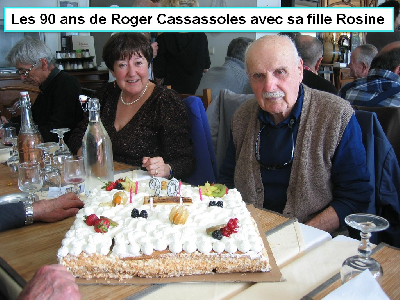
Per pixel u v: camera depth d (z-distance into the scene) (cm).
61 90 254
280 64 134
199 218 95
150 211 99
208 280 80
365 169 142
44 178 140
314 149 141
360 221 70
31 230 106
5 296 86
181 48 373
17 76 376
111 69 185
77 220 95
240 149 162
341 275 72
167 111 182
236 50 263
